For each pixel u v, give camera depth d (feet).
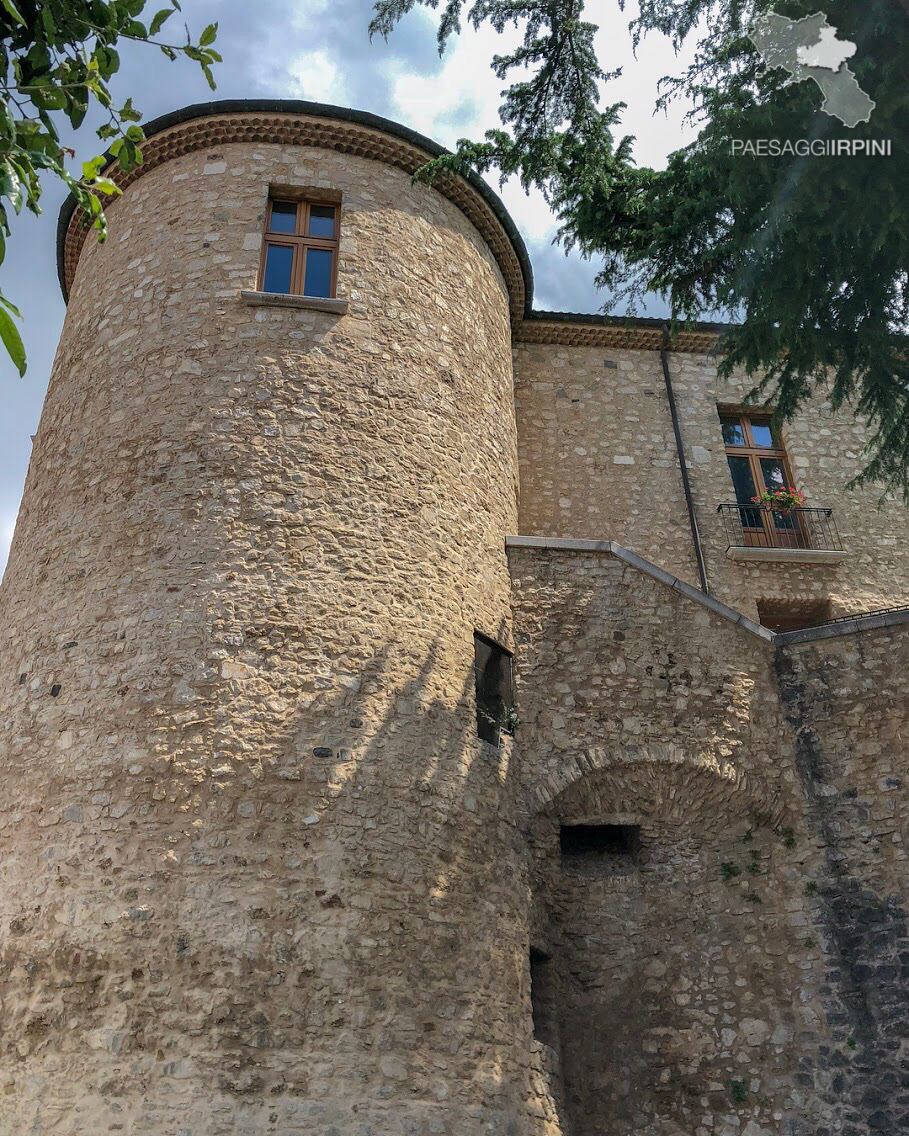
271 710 31.35
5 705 33.91
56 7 18.16
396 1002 28.73
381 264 41.01
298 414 36.55
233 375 37.01
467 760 34.47
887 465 37.24
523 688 39.27
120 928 28.22
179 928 28.07
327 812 30.37
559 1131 31.60
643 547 49.67
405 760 32.42
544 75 33.58
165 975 27.53
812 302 33.27
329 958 28.43
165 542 33.91
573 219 35.81
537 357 54.19
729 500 51.49
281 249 40.93
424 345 40.60
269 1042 27.02
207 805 29.71
